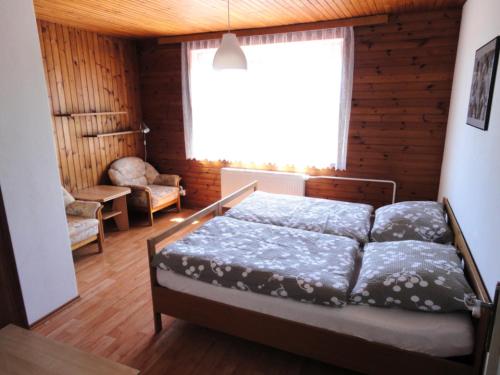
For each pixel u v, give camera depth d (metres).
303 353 1.98
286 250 2.36
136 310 2.68
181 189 5.07
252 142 4.54
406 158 3.89
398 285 1.77
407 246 2.12
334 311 1.85
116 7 3.22
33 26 2.31
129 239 4.09
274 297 2.00
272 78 4.24
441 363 1.66
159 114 5.09
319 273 2.01
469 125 2.41
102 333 2.41
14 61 2.21
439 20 3.46
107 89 4.58
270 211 3.22
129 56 4.88
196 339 2.35
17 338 1.83
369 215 3.19
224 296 2.12
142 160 5.10
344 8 3.34
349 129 4.05
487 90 1.90
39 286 2.49
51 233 2.55
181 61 4.67
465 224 2.29
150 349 2.26
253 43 4.22
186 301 2.24
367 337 1.79
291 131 4.30
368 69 3.82
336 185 4.28
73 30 4.05
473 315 1.59
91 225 3.50
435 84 3.60
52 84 3.85
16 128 2.25
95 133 4.45
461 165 2.60
